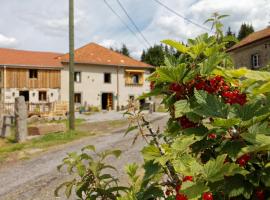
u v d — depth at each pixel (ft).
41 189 20.48
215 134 5.01
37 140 41.83
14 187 21.57
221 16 7.38
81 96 127.65
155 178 6.68
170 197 6.02
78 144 37.50
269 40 77.82
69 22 50.78
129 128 6.86
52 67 119.85
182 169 5.04
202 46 5.96
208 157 5.49
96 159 27.30
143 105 7.04
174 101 5.89
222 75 5.80
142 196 6.31
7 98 111.96
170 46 6.38
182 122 5.70
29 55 127.24
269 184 4.40
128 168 8.28
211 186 4.68
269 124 5.00
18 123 41.88
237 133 4.79
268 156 4.81
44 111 87.81
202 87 5.61
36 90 117.60
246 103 5.03
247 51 87.40
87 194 8.51
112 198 8.27
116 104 134.72
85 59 130.31
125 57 147.43
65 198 18.26
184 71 5.55
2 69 111.86
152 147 6.11
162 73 5.63
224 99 5.55
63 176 23.30
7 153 34.04
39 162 29.04
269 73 5.15
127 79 138.41
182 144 4.95
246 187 4.58
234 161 4.72
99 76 131.85
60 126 50.85
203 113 4.97
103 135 44.39
